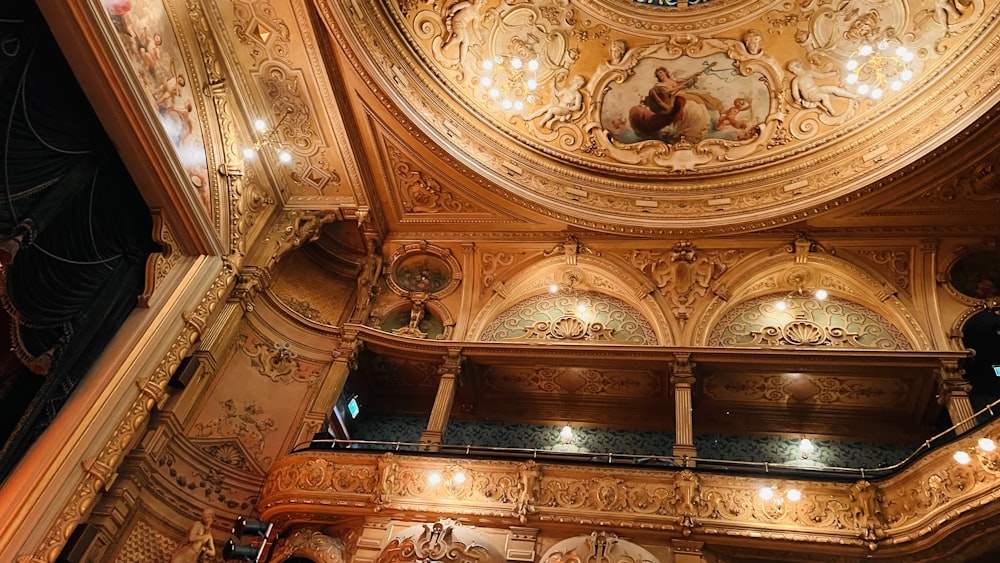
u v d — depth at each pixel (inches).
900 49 521.7
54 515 340.2
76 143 364.2
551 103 600.1
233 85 488.7
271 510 423.5
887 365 482.3
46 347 353.4
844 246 535.8
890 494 371.2
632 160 610.2
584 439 551.2
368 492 418.9
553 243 586.6
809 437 526.3
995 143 457.1
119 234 404.5
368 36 496.7
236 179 490.9
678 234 559.2
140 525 388.8
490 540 396.8
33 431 350.6
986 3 474.3
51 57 341.4
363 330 542.6
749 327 532.7
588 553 374.9
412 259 612.4
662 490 402.9
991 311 491.2
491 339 557.3
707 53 579.5
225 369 476.1
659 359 514.9
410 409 585.9
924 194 499.8
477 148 572.4
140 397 393.1
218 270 465.7
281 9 457.7
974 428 348.8
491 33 567.2
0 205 312.8
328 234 597.9
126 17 376.8
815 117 564.7
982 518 327.3
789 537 371.2
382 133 532.7
